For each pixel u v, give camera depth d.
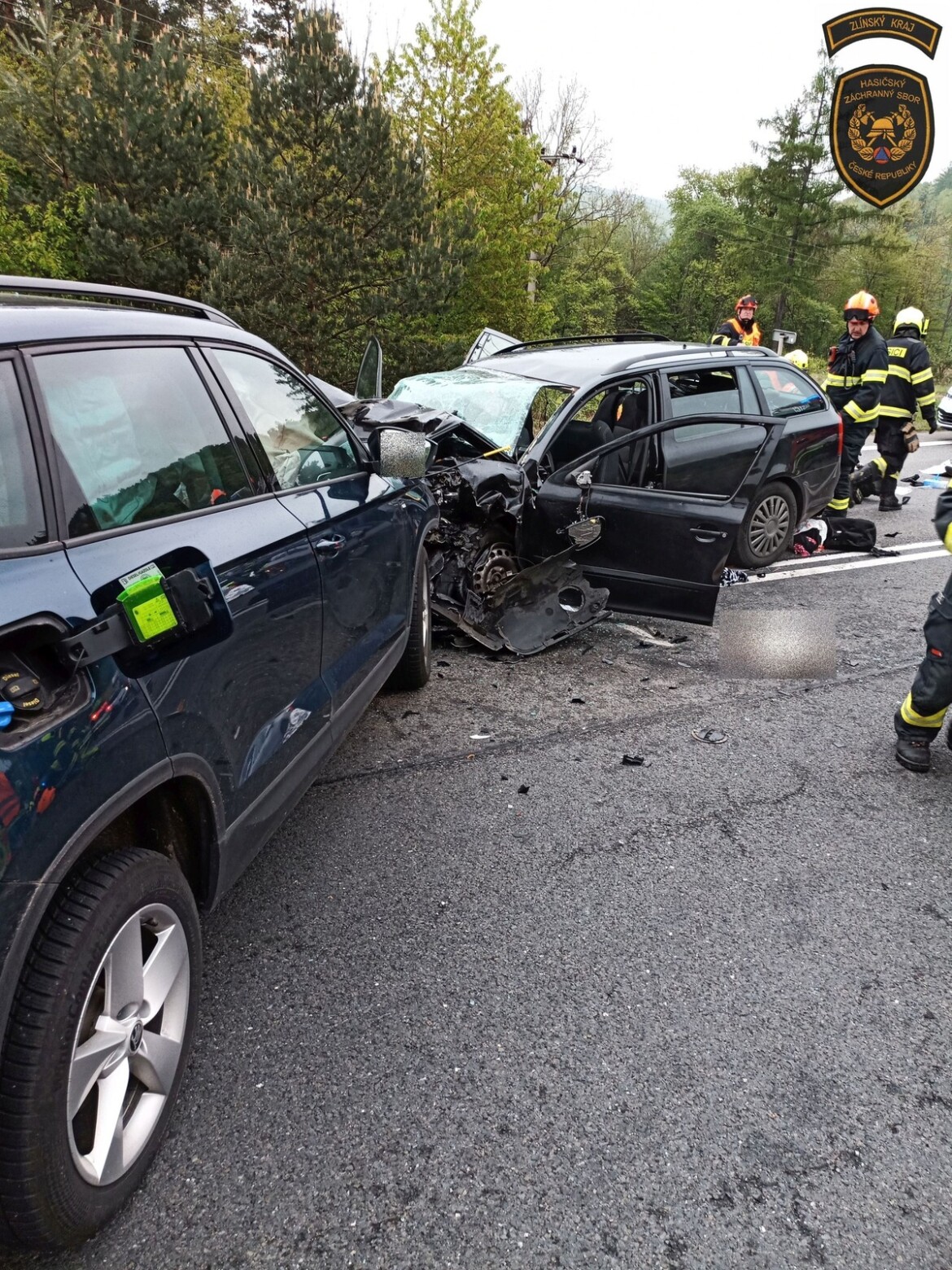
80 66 14.75
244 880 2.88
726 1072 2.14
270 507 2.47
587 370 5.86
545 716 4.23
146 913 1.73
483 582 5.09
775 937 2.66
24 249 13.05
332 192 12.66
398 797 3.45
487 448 5.38
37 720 1.45
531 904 2.79
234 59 22.88
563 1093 2.06
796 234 57.19
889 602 6.16
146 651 1.70
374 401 5.47
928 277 66.94
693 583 4.97
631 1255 1.69
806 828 3.29
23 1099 1.40
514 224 20.27
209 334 2.50
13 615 1.42
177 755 1.83
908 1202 1.82
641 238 65.31
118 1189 1.68
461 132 19.55
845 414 7.75
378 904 2.77
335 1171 1.85
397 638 3.69
